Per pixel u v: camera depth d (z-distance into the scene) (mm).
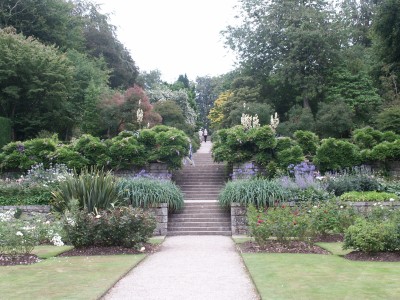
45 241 10516
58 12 31531
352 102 30719
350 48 33219
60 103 25453
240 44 34531
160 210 13016
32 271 7070
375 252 8312
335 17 32781
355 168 17219
